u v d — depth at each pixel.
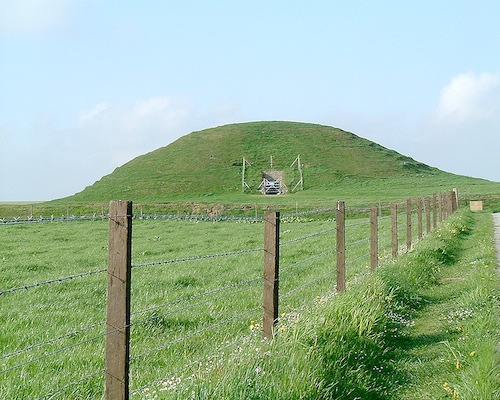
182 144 134.62
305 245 27.41
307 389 6.62
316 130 144.12
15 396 7.28
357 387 7.55
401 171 123.81
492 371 7.52
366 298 10.76
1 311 12.88
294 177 114.88
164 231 38.69
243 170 117.69
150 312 11.94
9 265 20.78
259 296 14.26
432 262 18.14
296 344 7.77
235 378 6.43
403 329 10.92
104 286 16.22
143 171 120.06
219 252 26.02
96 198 106.19
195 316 12.02
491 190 94.38
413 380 8.30
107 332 5.78
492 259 18.84
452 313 11.76
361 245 26.45
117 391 5.75
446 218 37.56
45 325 11.59
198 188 109.25
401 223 37.66
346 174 117.88
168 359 9.09
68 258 23.48
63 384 7.82
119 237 5.76
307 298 13.13
